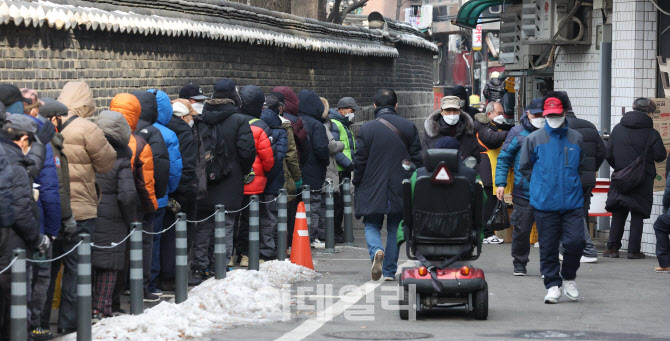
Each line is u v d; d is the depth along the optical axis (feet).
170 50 83.51
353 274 68.28
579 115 94.48
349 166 88.74
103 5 71.61
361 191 63.67
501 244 87.66
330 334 46.32
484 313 50.11
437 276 50.19
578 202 55.52
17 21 57.77
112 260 49.16
